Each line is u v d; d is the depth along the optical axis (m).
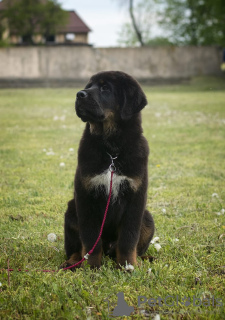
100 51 29.94
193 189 5.78
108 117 3.55
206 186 5.89
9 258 3.44
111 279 3.09
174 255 3.60
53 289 2.84
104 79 3.69
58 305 2.66
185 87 27.89
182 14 39.47
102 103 3.56
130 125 3.55
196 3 35.53
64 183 5.98
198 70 30.36
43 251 3.69
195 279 3.07
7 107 16.38
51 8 49.25
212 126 11.37
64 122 12.16
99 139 3.48
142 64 30.19
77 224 3.56
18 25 49.34
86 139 3.52
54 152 8.04
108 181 3.38
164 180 6.22
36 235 4.11
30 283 2.98
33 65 29.56
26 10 48.59
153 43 42.53
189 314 2.63
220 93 23.50
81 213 3.40
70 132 10.36
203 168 6.91
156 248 3.74
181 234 4.16
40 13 49.12
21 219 4.63
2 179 6.17
